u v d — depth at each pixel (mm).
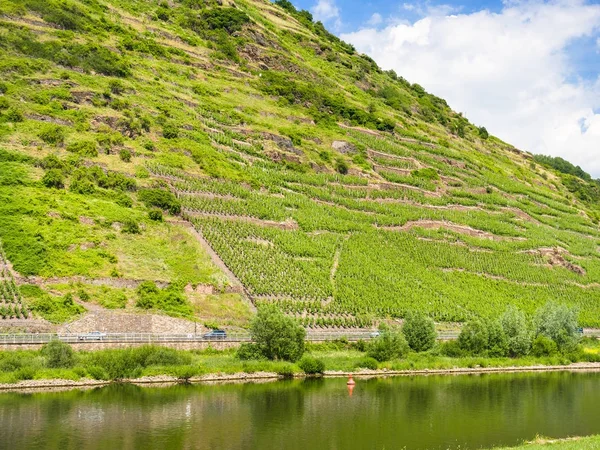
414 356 92312
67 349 71438
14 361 68500
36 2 165750
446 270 133125
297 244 119625
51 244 93250
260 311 83438
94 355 72688
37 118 124188
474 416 62656
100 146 124500
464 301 120312
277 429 54938
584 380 86938
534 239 162625
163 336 81500
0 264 87438
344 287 110875
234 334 86688
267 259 110688
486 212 174000
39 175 109125
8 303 80875
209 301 95438
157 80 168375
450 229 153625
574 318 107688
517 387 79125
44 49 148750
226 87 187250
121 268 94875
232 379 75062
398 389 74250
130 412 58312
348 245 128250
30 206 99375
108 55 161000
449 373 88500
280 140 165250
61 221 99000
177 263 101188
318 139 177875
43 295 84062
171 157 132875
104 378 70000
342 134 188375
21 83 132125
